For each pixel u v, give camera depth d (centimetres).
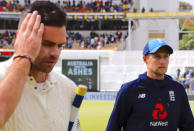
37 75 262
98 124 1589
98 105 2522
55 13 236
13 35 5797
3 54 4322
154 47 536
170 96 552
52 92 271
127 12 5512
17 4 5834
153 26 5712
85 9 5975
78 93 288
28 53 212
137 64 3378
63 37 243
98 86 3083
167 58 547
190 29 8619
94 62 3078
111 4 6034
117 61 3403
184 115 571
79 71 3094
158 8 5928
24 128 248
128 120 557
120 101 555
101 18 5644
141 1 5972
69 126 289
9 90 200
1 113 195
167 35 5706
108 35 5975
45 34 233
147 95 547
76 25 6050
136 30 5741
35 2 245
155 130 541
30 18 222
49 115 263
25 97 253
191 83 3297
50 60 244
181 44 8325
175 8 5859
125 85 557
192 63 3309
